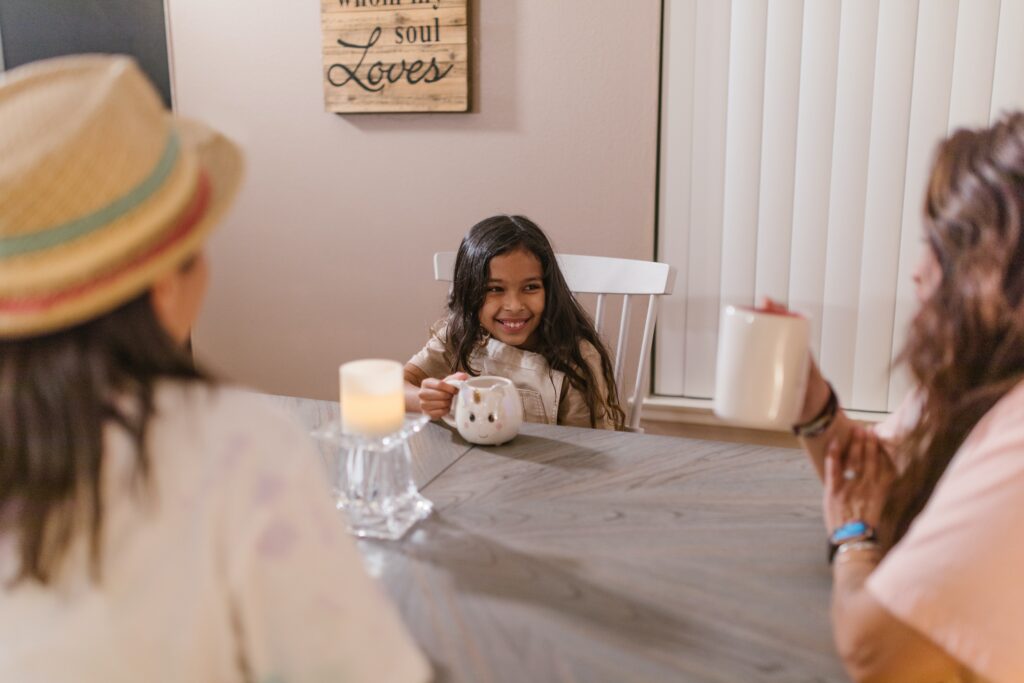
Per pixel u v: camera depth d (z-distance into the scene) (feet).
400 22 7.79
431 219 8.30
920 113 6.67
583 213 7.78
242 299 9.18
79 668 1.74
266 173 8.77
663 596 2.76
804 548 3.08
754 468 3.85
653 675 2.35
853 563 2.68
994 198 2.29
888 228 6.93
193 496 1.73
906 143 6.75
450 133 8.03
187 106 8.87
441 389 4.42
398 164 8.27
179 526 1.73
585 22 7.39
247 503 1.74
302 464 1.87
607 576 2.90
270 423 1.88
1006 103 6.44
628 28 7.27
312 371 9.10
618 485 3.68
